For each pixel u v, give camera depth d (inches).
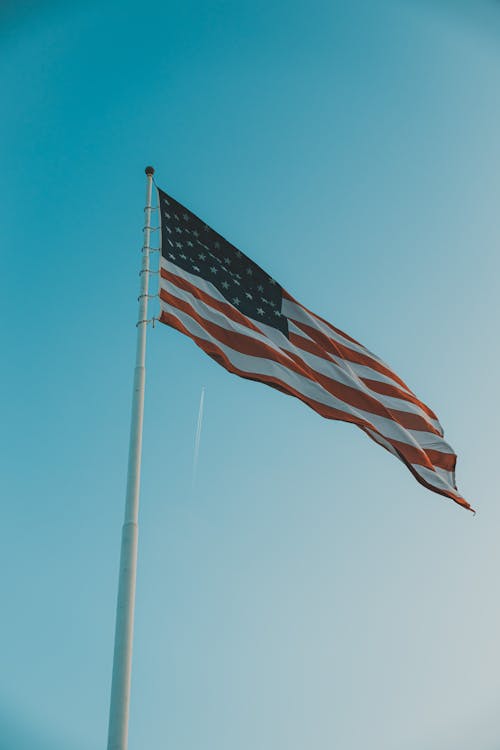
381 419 593.6
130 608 387.2
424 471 588.7
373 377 655.1
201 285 549.6
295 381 544.1
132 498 427.2
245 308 575.5
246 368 521.3
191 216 597.9
